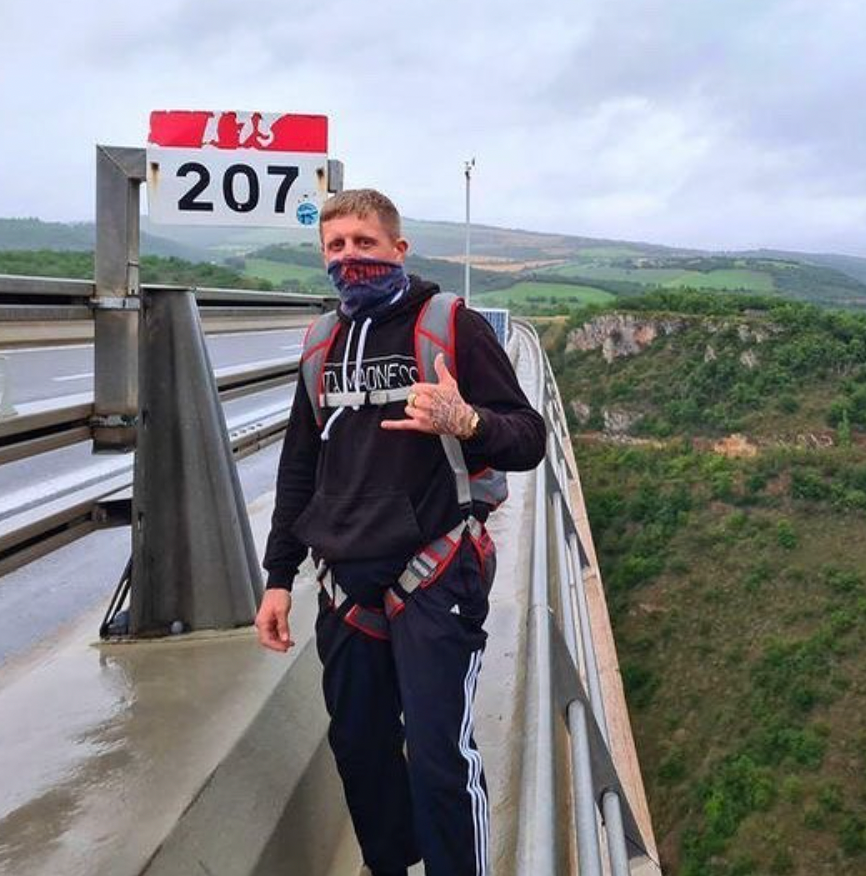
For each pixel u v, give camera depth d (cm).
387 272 206
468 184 3136
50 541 352
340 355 211
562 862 269
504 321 3050
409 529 202
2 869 192
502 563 567
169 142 336
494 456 199
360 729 220
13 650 364
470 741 205
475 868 201
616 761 704
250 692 285
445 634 202
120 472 674
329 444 212
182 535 338
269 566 232
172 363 334
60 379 1132
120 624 340
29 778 230
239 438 570
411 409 192
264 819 241
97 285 328
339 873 264
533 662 300
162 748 246
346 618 214
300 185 346
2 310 272
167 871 200
